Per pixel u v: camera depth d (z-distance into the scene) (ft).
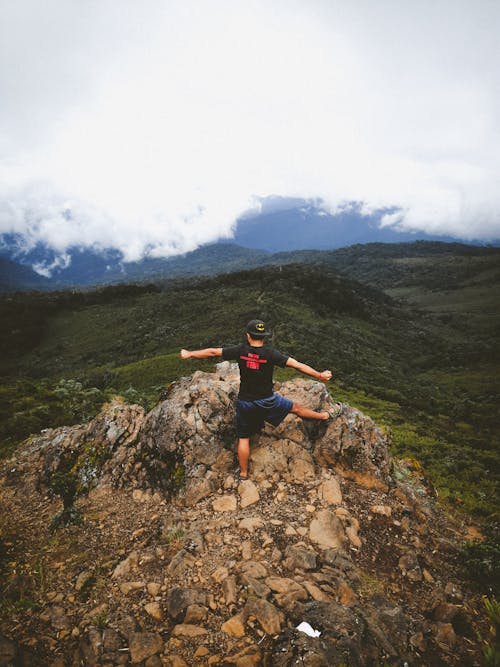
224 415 18.84
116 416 21.11
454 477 59.72
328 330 325.62
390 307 555.69
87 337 364.38
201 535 13.98
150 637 9.87
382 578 13.08
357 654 9.40
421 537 15.79
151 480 17.71
